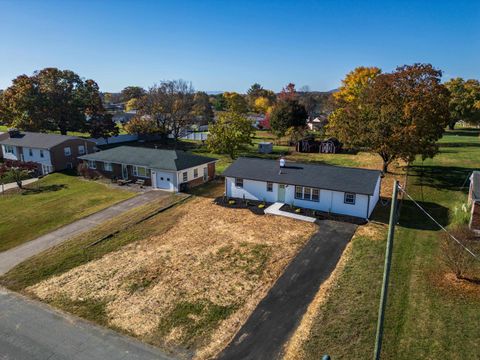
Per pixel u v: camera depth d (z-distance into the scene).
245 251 20.23
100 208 28.98
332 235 22.09
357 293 15.55
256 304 15.15
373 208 26.72
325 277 17.14
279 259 19.17
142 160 36.03
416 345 12.25
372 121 34.31
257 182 28.88
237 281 17.09
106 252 20.72
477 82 90.31
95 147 49.41
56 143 44.38
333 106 87.06
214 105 138.62
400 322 13.46
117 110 127.31
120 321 14.30
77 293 16.48
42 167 44.94
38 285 17.34
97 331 13.67
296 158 49.47
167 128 64.06
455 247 16.56
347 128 37.22
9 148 48.81
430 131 32.41
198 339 13.10
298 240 21.52
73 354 12.41
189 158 36.16
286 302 15.22
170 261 19.33
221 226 24.14
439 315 13.77
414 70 33.81
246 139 46.62
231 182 30.08
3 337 13.41
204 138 72.88
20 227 25.67
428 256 18.77
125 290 16.61
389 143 33.19
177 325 13.95
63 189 35.88
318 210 26.50
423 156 33.81
